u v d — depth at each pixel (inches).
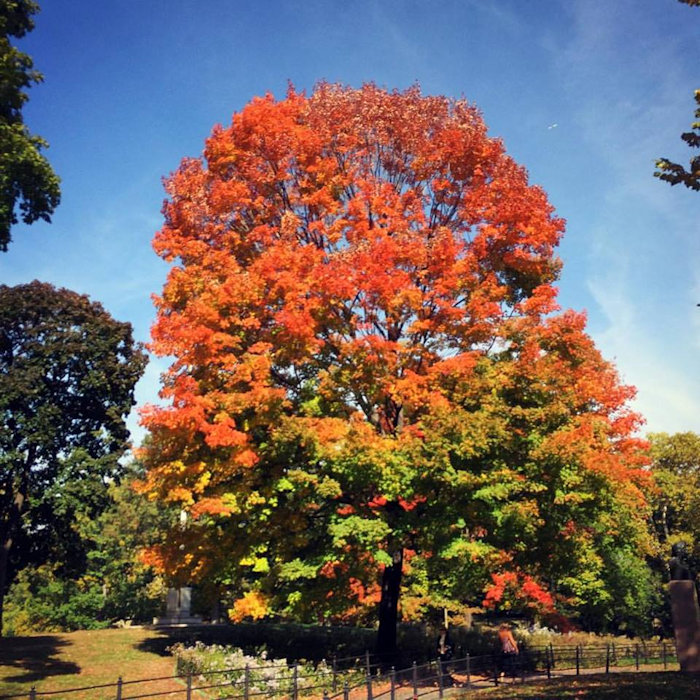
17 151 675.4
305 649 981.2
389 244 705.6
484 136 822.5
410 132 821.2
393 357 698.8
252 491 709.9
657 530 2294.5
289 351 696.4
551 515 754.2
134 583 2343.8
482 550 685.3
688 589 749.3
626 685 634.8
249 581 1270.9
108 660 862.5
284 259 699.4
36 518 1192.2
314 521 818.8
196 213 786.8
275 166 815.7
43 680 711.7
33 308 1111.0
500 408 687.1
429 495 719.1
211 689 645.9
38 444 1047.0
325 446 650.8
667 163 528.7
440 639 1021.2
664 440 2342.5
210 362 692.1
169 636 1098.1
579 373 761.6
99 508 1077.8
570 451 661.9
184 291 735.1
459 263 738.2
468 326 735.7
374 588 925.2
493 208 773.9
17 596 2664.9
